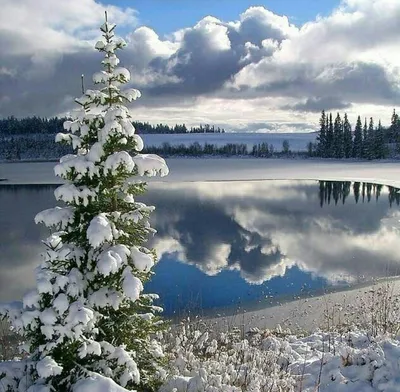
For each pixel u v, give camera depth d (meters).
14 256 26.84
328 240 31.14
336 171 90.62
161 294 19.95
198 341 9.78
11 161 131.75
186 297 19.41
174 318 16.20
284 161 126.62
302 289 19.67
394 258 25.73
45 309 5.48
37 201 51.94
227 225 36.97
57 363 5.57
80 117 6.23
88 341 5.62
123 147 6.33
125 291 5.71
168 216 41.34
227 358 8.50
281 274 23.02
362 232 33.81
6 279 22.25
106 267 5.63
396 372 7.21
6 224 37.28
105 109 6.37
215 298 19.31
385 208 45.66
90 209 6.30
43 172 92.06
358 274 22.64
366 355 7.67
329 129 133.50
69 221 6.16
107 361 5.95
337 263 24.98
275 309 16.94
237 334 12.34
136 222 6.36
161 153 155.75
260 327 14.80
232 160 135.50
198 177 82.75
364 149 123.00
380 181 71.56
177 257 26.62
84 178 6.22
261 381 7.02
